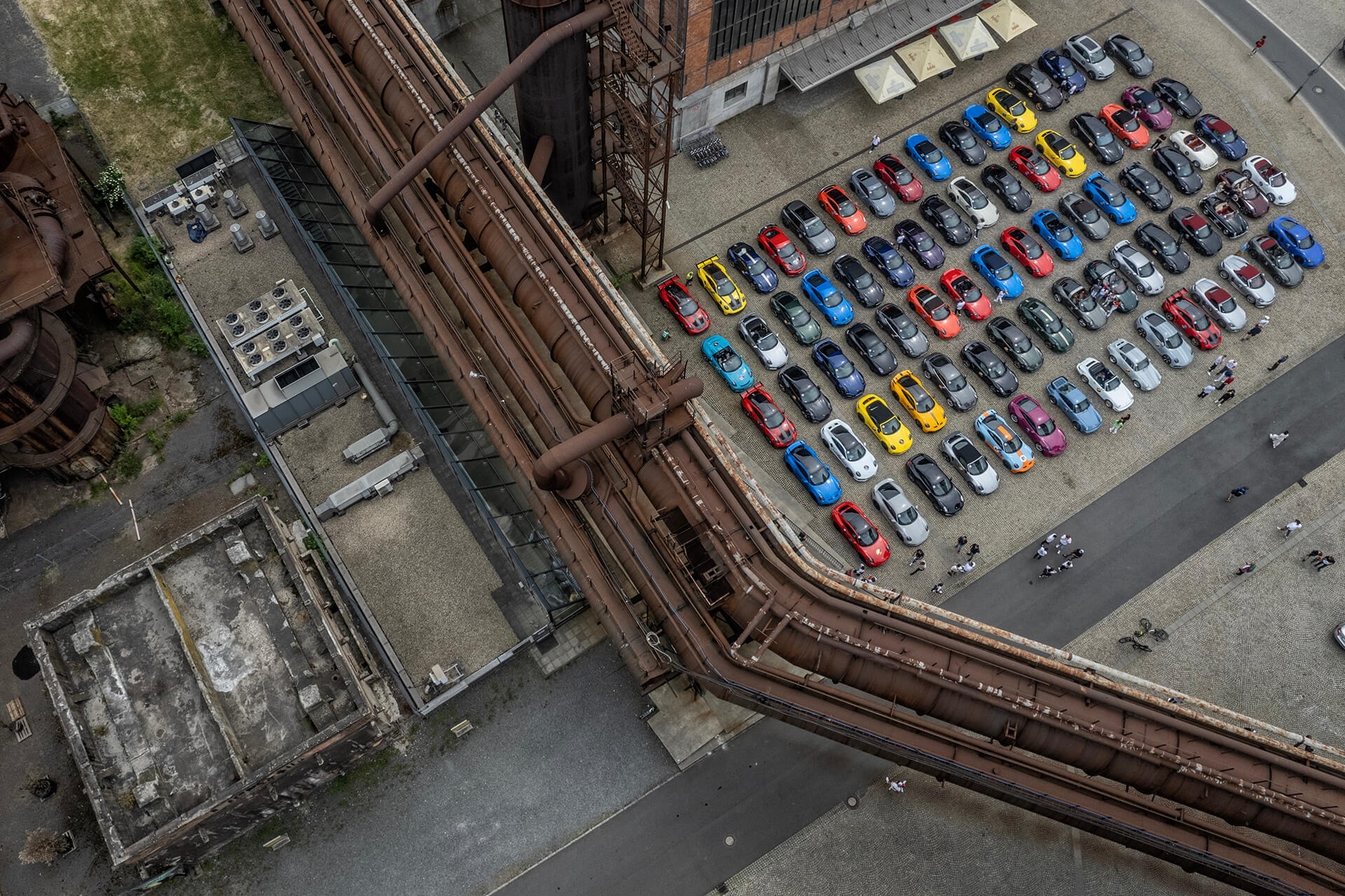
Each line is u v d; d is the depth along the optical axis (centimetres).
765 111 6359
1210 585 4994
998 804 4441
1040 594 4969
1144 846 3862
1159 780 3662
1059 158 6175
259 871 4238
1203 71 6594
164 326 5331
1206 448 5369
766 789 4450
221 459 5081
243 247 5406
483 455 4922
